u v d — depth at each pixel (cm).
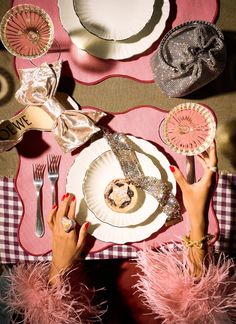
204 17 82
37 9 75
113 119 83
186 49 67
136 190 79
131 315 94
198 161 82
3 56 84
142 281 83
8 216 84
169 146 77
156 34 80
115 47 81
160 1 80
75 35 80
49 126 81
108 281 96
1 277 90
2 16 83
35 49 77
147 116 83
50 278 81
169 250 81
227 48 83
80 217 81
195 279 79
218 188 83
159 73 73
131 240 80
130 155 79
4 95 84
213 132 75
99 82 83
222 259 84
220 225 83
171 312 79
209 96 84
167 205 79
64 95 82
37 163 83
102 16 78
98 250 82
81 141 78
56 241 79
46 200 83
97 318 94
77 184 80
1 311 88
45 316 80
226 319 82
